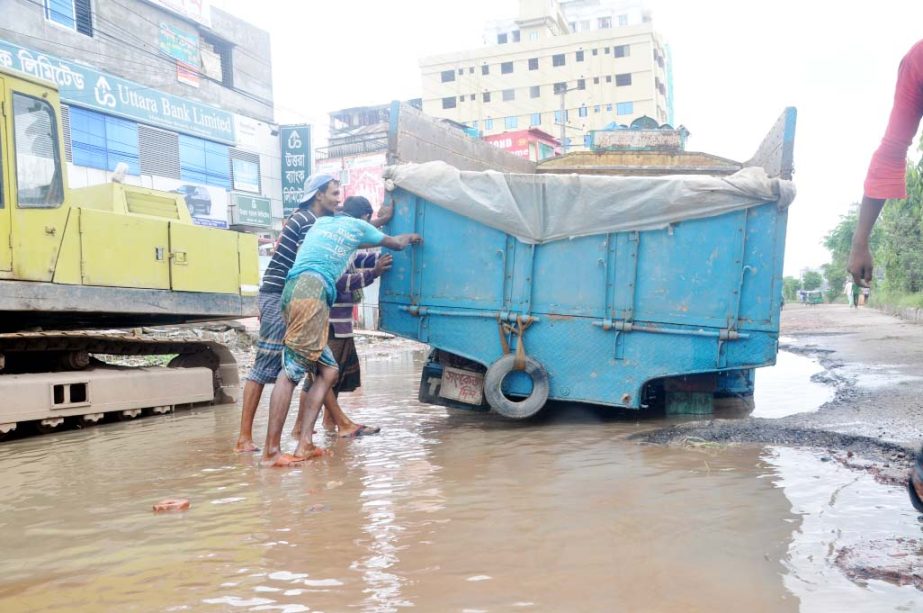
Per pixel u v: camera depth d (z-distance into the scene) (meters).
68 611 2.65
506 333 6.50
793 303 64.19
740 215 6.17
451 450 5.41
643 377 6.39
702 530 3.31
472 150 8.50
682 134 11.66
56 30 21.69
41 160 6.83
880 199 2.62
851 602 2.50
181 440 6.44
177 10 26.33
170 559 3.17
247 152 29.59
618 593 2.65
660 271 6.31
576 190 6.30
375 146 36.44
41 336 7.38
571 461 4.86
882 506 3.58
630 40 70.94
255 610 2.60
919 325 20.11
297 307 5.23
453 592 2.70
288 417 7.71
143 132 24.53
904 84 2.54
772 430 5.50
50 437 6.95
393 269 6.71
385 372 13.21
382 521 3.61
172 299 8.20
